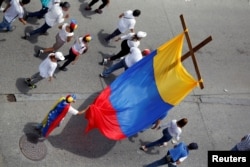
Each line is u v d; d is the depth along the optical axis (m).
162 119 24.53
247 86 29.42
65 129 23.12
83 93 24.94
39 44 25.89
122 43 25.45
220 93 28.27
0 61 24.39
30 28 26.42
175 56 20.86
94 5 29.25
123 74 22.44
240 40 31.89
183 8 31.89
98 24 28.39
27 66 24.70
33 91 23.88
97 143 23.27
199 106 27.05
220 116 27.06
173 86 21.22
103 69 26.38
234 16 33.25
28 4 27.41
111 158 23.05
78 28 27.67
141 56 24.42
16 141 21.81
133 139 24.12
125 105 22.28
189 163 24.34
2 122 22.22
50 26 25.00
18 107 23.00
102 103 22.02
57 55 22.27
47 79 24.55
